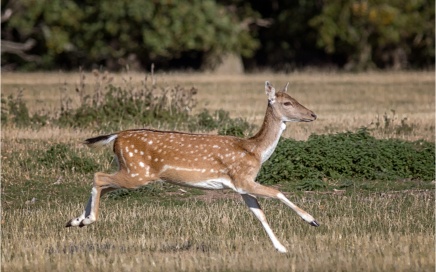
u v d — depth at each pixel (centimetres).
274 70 13762
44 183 4491
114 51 12331
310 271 2697
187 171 3105
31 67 13162
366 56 13000
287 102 3166
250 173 3086
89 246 3125
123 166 3166
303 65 14475
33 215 3750
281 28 13325
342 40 12950
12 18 12138
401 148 4756
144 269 2727
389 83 10019
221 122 5931
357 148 4700
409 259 2781
